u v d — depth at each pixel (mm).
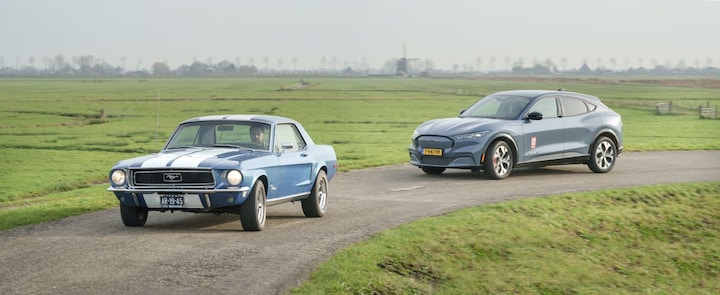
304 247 13359
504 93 26109
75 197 21922
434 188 21938
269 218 16969
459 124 24109
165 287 10555
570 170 27188
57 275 11055
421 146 24188
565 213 18578
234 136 15992
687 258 17359
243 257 12477
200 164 14188
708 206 21109
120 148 55438
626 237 17938
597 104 26438
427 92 199375
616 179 24078
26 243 13484
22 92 198875
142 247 13172
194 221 16406
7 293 10047
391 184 23078
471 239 15195
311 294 10531
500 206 18234
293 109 118625
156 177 14359
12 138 66375
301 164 16344
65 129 78250
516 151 24031
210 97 162750
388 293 11539
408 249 13805
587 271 15141
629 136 60406
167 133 72625
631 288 14945
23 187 33500
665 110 103688
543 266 14688
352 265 12219
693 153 34250
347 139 62156
